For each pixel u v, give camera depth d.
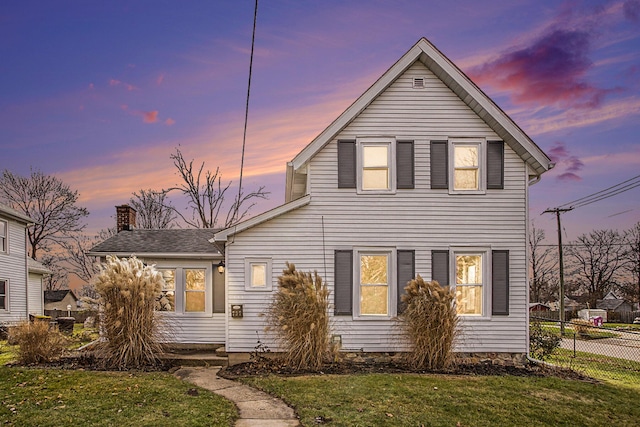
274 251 11.19
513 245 11.21
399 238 11.19
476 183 11.41
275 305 10.25
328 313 10.43
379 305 11.15
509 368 10.51
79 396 7.45
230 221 33.31
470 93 11.09
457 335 10.52
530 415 7.12
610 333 27.31
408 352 10.36
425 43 11.14
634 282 47.69
